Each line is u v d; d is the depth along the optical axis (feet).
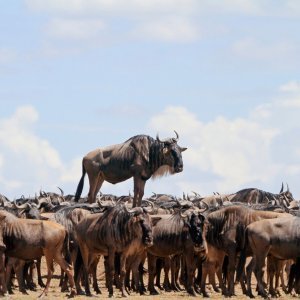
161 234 283.18
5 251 252.21
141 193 336.90
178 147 336.90
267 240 260.83
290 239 260.83
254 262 271.90
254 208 317.83
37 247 253.03
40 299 249.14
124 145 339.57
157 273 308.40
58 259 254.88
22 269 275.18
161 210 325.01
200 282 295.48
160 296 273.54
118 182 342.23
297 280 272.31
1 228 251.60
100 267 354.95
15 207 303.07
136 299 258.16
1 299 245.45
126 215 267.18
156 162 336.29
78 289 275.59
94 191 343.46
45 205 346.54
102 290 291.58
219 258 278.67
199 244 269.85
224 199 374.63
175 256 305.32
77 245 282.15
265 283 292.20
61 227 255.91
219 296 273.75
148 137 337.11
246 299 262.47
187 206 317.83
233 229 273.75
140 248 270.05
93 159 341.41
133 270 281.54
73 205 316.60
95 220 271.28
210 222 277.23
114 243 266.16
